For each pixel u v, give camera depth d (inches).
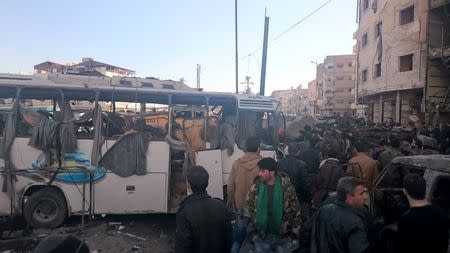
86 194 317.7
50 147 315.0
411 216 139.1
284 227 166.1
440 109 1007.0
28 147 314.8
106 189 320.8
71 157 318.3
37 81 322.3
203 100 352.8
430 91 1050.1
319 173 245.9
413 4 1114.7
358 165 261.0
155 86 361.1
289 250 163.5
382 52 1298.0
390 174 220.5
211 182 333.1
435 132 636.1
